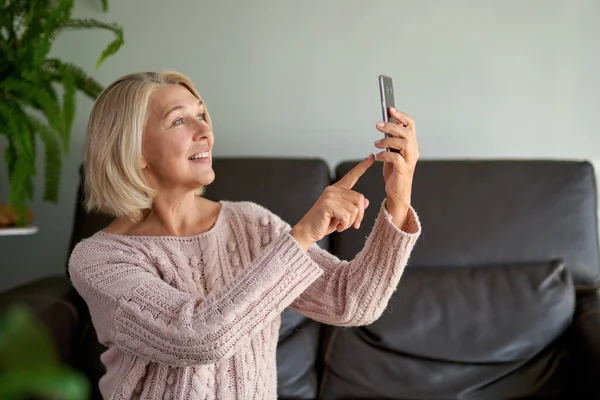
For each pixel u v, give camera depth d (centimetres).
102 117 112
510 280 175
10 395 20
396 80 222
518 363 165
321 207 100
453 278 177
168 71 117
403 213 106
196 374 106
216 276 115
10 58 188
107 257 110
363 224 185
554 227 183
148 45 227
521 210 185
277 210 187
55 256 234
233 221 122
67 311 169
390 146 102
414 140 104
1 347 20
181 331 95
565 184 186
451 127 222
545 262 180
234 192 188
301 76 224
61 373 20
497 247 183
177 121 112
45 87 190
